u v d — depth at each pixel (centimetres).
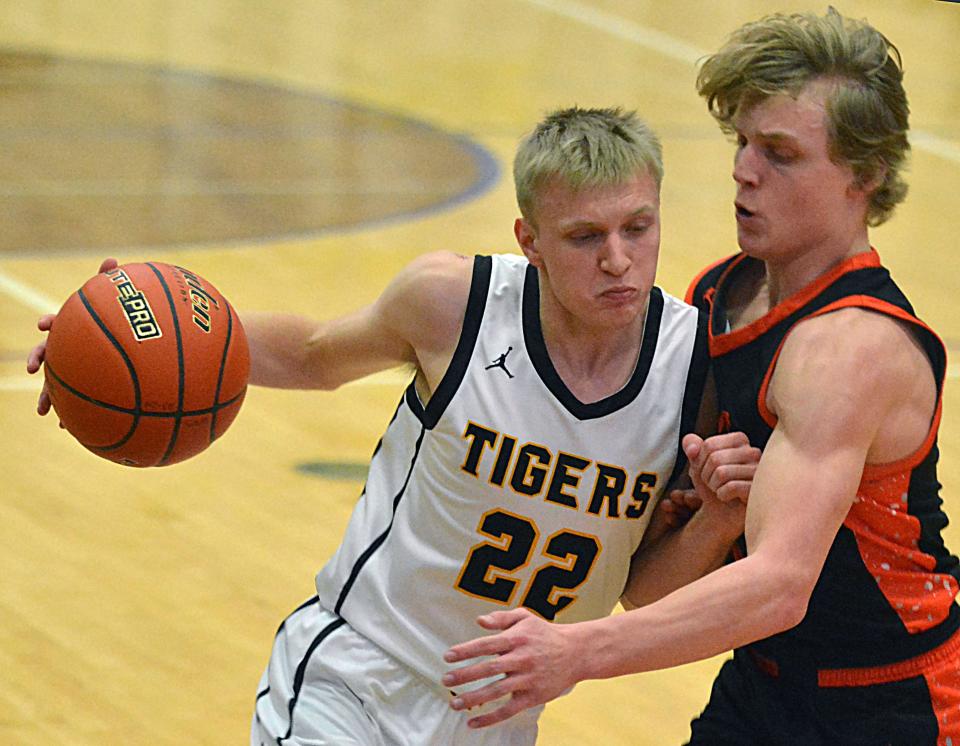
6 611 1141
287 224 2117
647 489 682
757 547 576
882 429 600
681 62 3284
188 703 1039
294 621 739
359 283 1898
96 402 691
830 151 600
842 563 628
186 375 691
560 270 629
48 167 2320
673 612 560
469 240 2102
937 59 3312
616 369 677
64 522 1288
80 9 3459
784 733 659
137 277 707
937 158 2638
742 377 639
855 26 607
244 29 3378
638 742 1026
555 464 673
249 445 1464
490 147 2597
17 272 1853
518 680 552
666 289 1919
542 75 3134
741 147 628
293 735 707
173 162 2398
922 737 638
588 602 701
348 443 1487
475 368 675
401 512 703
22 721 1000
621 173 611
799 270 626
